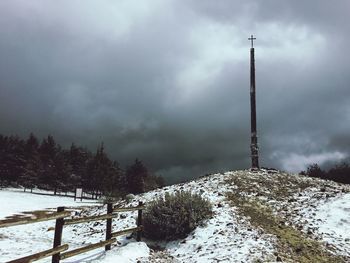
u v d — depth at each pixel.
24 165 92.31
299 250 11.93
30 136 114.62
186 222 14.38
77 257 10.60
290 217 16.00
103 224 17.88
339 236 13.59
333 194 18.52
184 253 12.49
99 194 92.19
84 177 93.38
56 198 50.41
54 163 89.44
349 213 15.57
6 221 6.16
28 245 13.13
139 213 14.23
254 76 28.48
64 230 18.50
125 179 97.06
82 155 111.94
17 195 44.59
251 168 27.41
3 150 91.81
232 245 12.34
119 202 23.23
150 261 10.88
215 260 10.98
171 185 25.22
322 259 11.40
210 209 15.97
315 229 14.27
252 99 28.22
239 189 20.80
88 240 15.34
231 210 16.59
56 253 8.01
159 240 14.27
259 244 12.28
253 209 17.12
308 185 22.31
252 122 27.88
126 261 10.47
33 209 27.75
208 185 21.91
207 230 14.09
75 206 35.66
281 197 19.70
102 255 10.83
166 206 14.89
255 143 27.53
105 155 96.56
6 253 11.33
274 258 11.05
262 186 21.72
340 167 31.56
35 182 87.44
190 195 15.72
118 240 14.22
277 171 26.78
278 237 13.14
